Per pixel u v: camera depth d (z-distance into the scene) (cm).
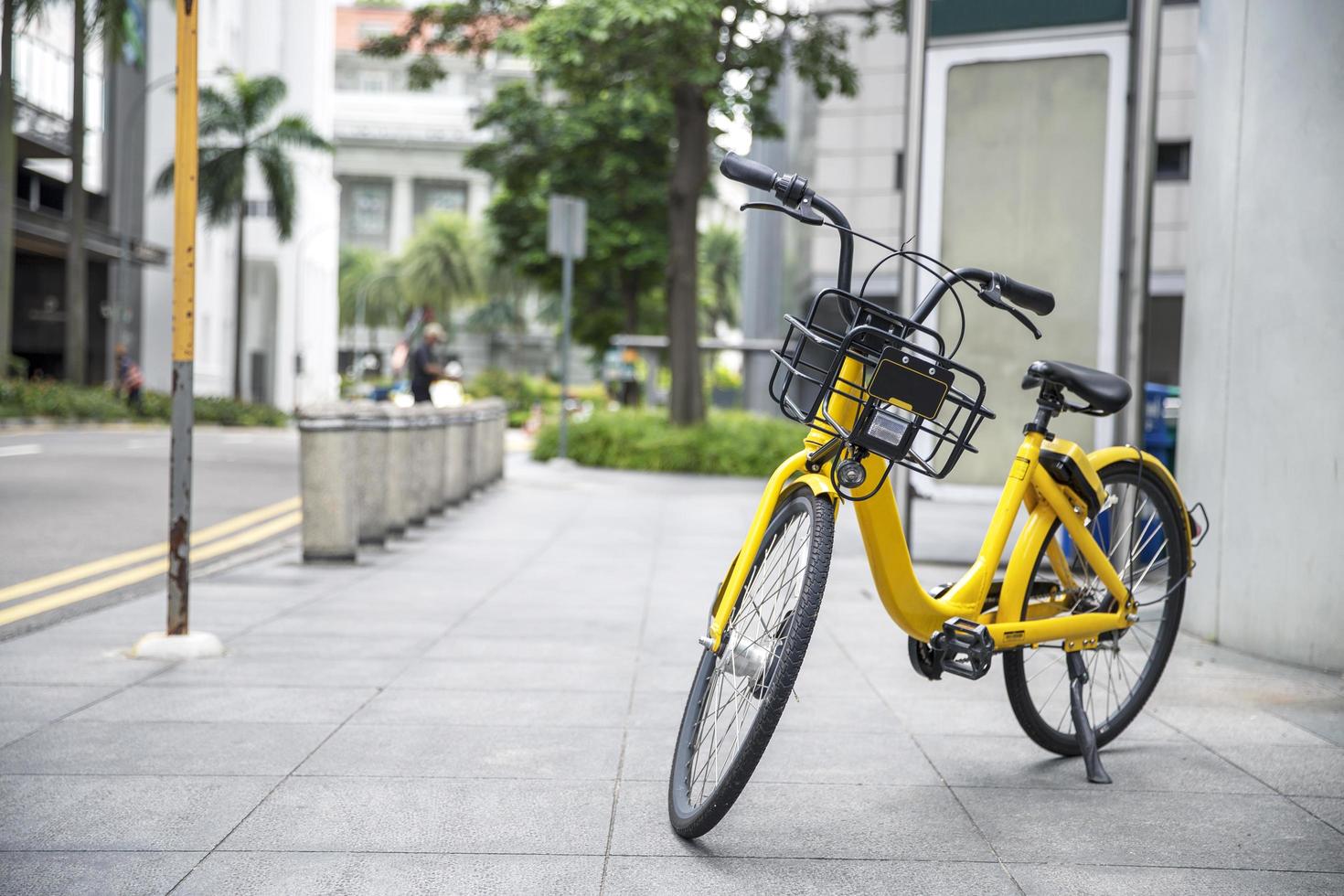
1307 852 307
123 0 3080
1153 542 404
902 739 411
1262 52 550
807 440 325
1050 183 780
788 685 284
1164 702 464
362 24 10256
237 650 546
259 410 4244
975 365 795
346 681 486
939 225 793
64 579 780
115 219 4209
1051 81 776
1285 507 532
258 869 287
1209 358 584
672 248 2131
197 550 937
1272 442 540
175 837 308
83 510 1156
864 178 3225
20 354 4338
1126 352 709
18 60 3459
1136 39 741
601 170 3303
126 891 273
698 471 2006
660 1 1712
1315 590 520
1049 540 369
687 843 309
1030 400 792
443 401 1503
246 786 349
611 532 1085
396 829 315
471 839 309
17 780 354
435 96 9756
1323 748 402
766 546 321
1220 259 575
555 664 526
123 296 3700
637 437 2075
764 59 2002
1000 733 420
